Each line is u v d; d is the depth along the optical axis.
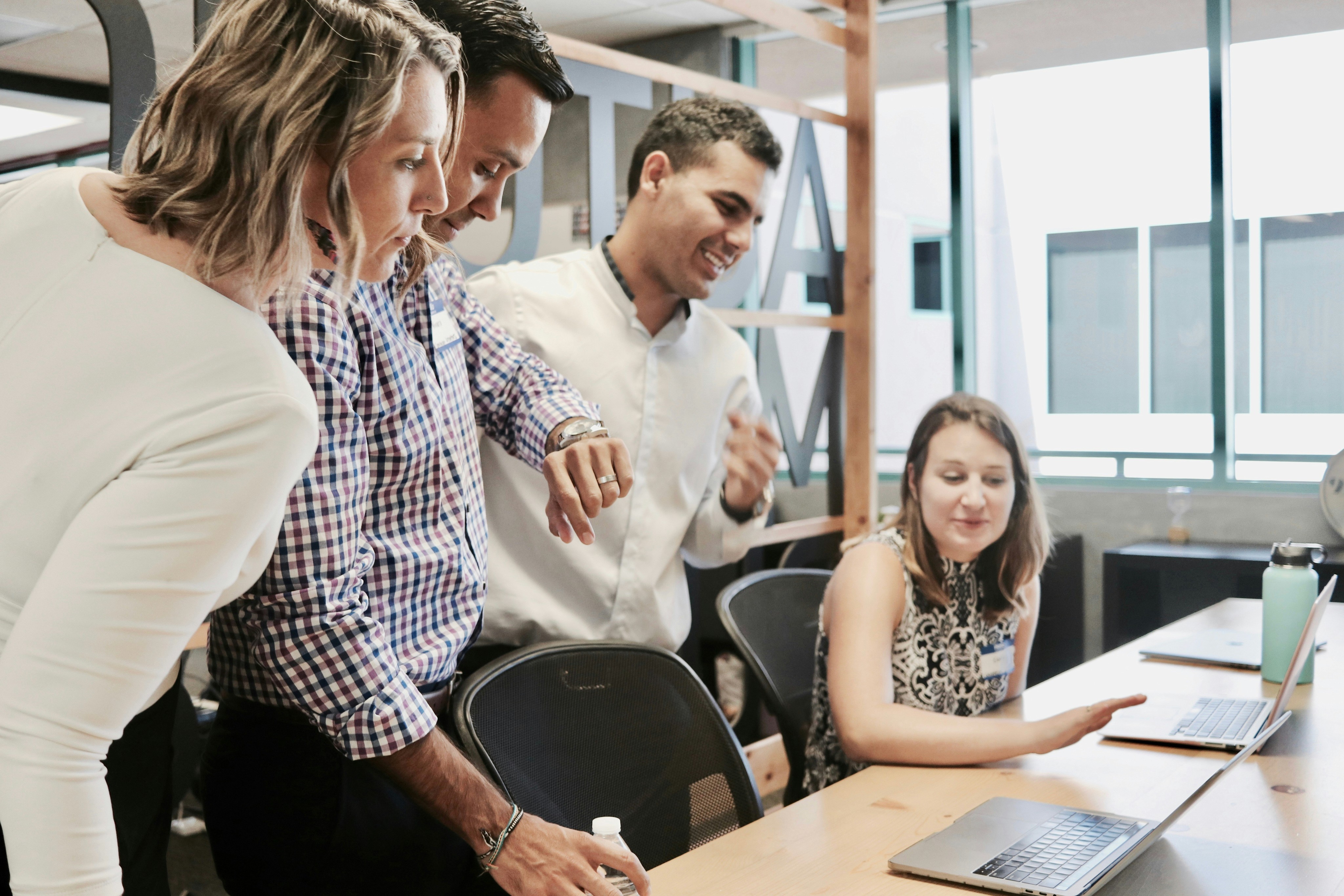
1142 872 1.11
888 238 5.24
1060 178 4.85
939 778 1.40
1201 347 4.57
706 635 3.64
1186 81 4.54
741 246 1.81
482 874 1.36
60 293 0.77
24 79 1.73
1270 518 4.24
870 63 3.60
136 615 0.71
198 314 0.75
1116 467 4.75
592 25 4.96
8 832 0.71
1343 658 2.09
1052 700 1.83
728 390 2.00
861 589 1.67
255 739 1.20
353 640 1.07
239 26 0.74
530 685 1.35
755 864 1.13
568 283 1.90
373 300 1.15
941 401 1.76
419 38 0.78
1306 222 4.35
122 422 0.73
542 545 1.79
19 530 0.76
